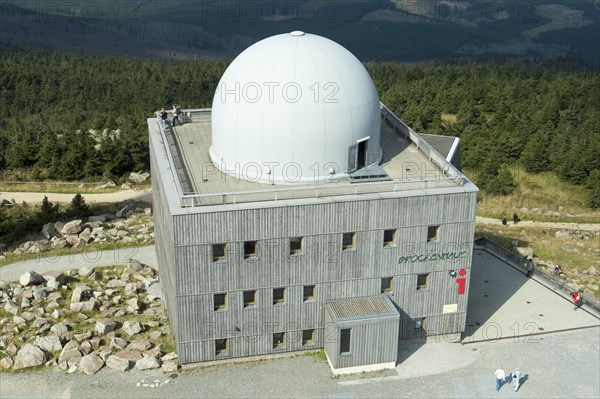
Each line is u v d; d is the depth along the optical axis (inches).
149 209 2208.4
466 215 1336.1
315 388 1285.7
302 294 1323.8
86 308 1526.8
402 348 1417.3
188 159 1482.5
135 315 1524.4
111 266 1791.3
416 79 4249.5
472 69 4426.7
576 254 2098.9
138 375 1305.4
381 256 1331.2
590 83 3873.0
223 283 1270.9
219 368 1332.4
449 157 1727.4
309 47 1385.3
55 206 2158.0
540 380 1339.8
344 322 1279.5
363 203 1273.4
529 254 2050.9
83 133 2898.6
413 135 1582.2
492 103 3644.2
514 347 1445.6
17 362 1323.8
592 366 1390.3
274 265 1282.0
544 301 1643.7
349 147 1368.1
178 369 1323.8
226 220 1219.9
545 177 2827.3
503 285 1717.5
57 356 1360.7
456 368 1364.4
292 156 1338.6
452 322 1435.8
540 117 3307.1
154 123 1686.8
